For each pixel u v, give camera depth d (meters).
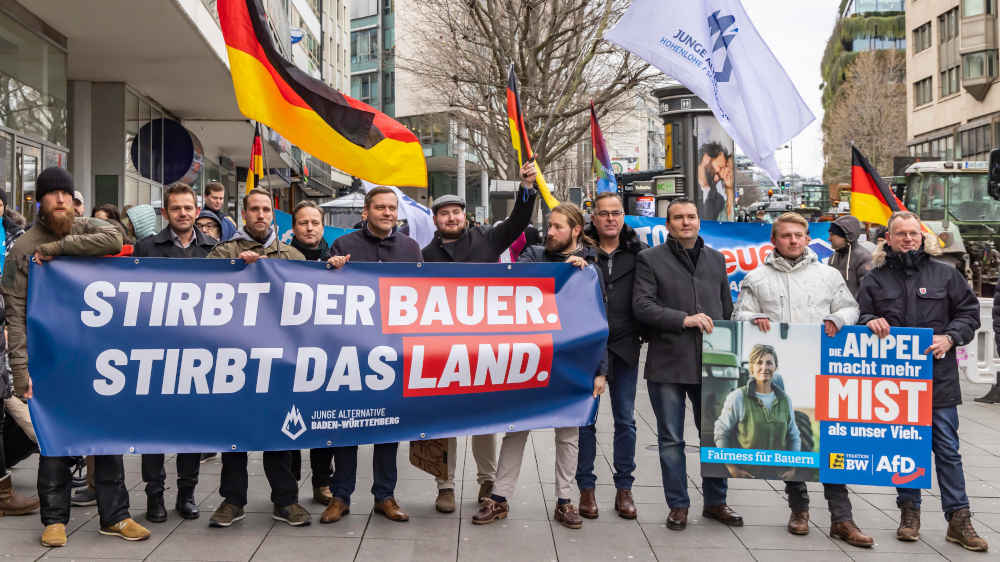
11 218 7.38
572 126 25.88
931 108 55.06
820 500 6.31
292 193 30.30
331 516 5.52
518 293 5.71
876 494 6.49
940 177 23.61
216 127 23.64
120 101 17.78
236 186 33.19
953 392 5.44
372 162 5.97
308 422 5.25
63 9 12.98
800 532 5.48
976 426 8.91
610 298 5.95
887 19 87.62
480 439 5.97
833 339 5.43
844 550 5.23
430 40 24.45
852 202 8.91
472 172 63.16
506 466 5.64
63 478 5.02
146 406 5.04
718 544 5.29
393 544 5.15
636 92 23.47
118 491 5.16
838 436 5.43
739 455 5.45
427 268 5.59
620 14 21.11
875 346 5.42
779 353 5.45
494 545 5.18
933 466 7.17
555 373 5.68
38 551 4.89
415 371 5.43
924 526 5.73
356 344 5.35
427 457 5.89
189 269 5.16
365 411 5.35
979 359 10.50
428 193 64.31
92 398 4.97
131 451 5.01
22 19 12.88
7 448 5.79
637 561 4.97
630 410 5.87
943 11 52.53
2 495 5.57
